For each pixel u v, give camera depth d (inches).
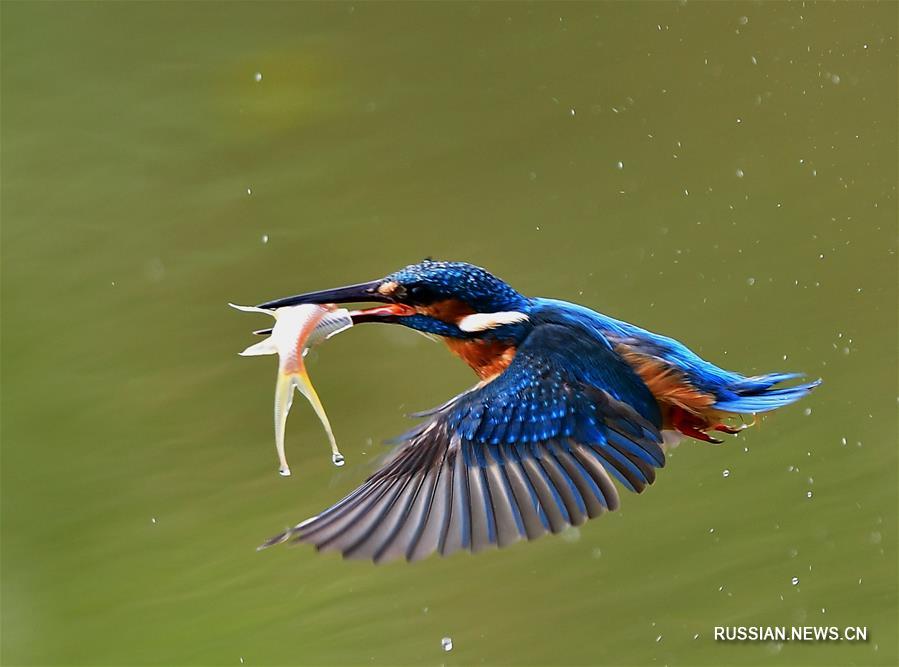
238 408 474.3
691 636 392.2
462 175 539.5
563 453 252.1
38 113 583.5
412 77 582.6
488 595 413.4
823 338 464.4
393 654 391.5
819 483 434.6
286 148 560.1
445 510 236.4
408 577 421.4
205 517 438.6
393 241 513.0
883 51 552.1
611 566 418.0
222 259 516.7
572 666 384.5
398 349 493.4
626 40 588.1
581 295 480.4
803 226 498.3
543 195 527.2
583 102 560.1
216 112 581.0
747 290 480.7
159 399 478.6
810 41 562.3
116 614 406.0
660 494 442.3
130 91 587.5
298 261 509.4
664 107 552.1
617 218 511.5
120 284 512.1
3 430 468.1
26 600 412.2
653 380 272.2
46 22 629.3
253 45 609.3
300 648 393.4
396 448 246.1
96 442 463.2
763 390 277.1
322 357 489.1
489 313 280.1
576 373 265.4
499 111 563.8
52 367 487.2
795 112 537.0
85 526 434.6
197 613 406.6
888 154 518.3
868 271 482.3
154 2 634.8
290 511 436.5
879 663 382.6
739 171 525.3
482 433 250.1
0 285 512.4
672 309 474.6
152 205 539.5
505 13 613.9
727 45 569.9
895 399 449.7
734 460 451.5
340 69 592.1
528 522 238.5
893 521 417.4
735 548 418.0
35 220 537.0
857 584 401.7
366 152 554.6
